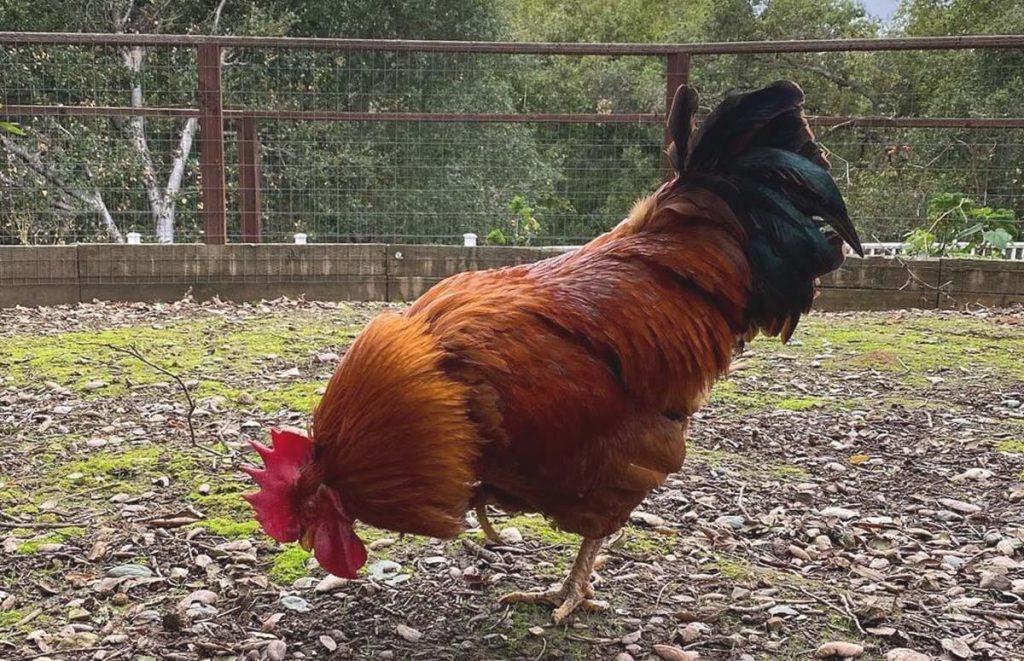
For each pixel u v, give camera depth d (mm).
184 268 5328
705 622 2412
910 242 5938
